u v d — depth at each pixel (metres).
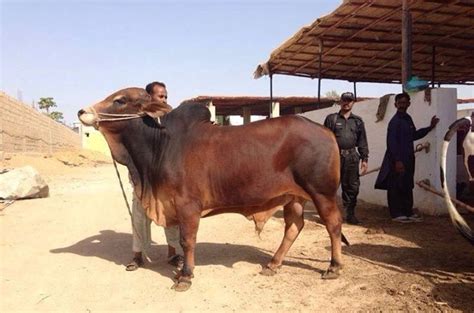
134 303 4.86
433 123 8.61
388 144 8.34
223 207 5.40
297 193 5.35
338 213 5.36
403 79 9.99
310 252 6.52
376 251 6.41
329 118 8.34
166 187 5.29
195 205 5.24
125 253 6.84
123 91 5.52
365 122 11.03
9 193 12.09
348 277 5.38
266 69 15.78
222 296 4.95
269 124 5.36
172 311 4.62
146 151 5.44
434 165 8.68
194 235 5.27
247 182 5.21
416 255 6.16
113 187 16.05
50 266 6.20
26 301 4.96
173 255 6.17
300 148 5.19
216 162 5.22
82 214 10.24
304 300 4.76
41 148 34.34
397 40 13.15
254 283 5.31
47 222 9.32
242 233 7.94
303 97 22.89
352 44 13.46
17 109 27.47
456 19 11.77
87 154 38.66
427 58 15.63
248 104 24.34
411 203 8.42
